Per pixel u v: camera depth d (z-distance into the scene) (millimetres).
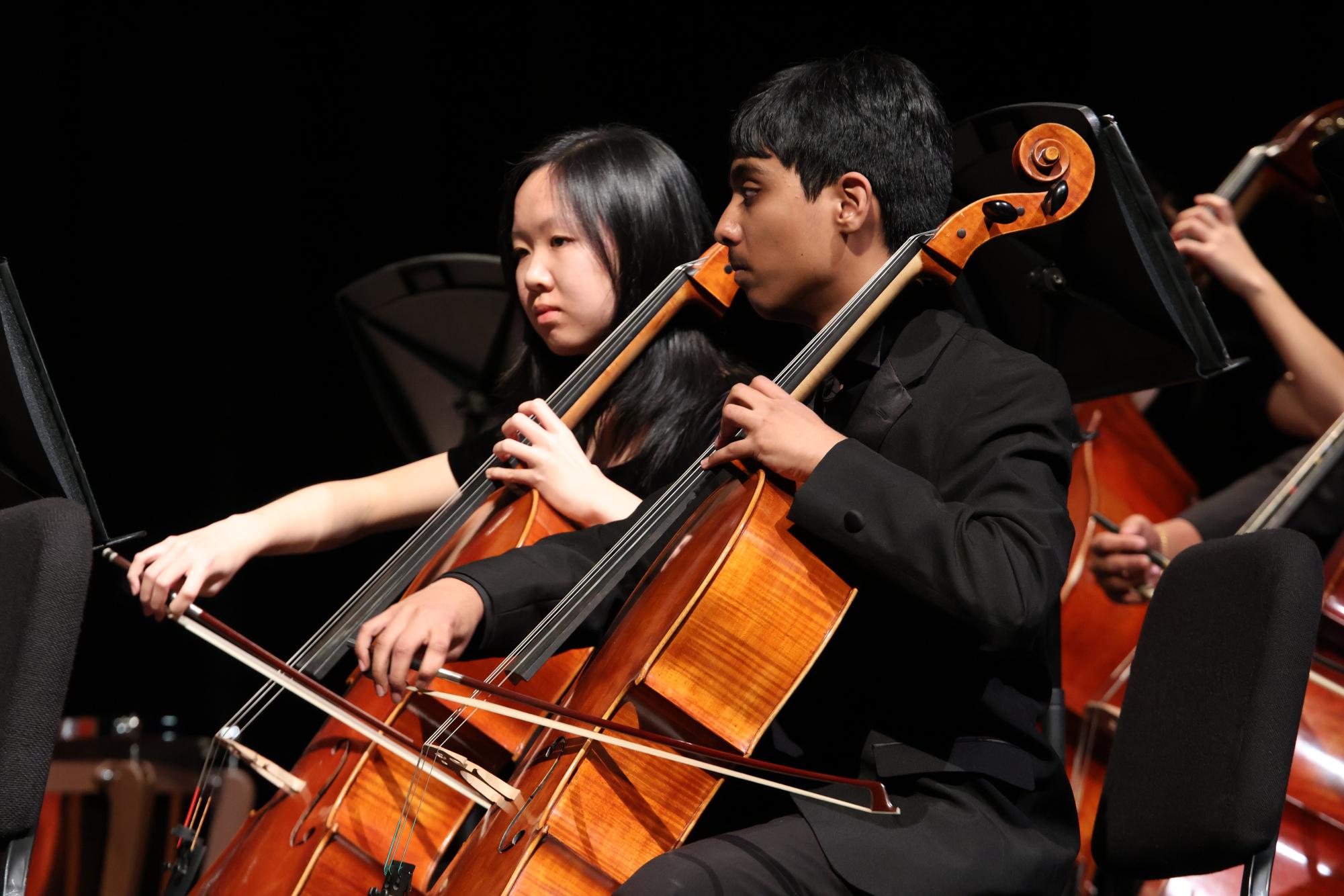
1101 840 4684
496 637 4672
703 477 4941
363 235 12328
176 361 12320
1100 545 7031
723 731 4168
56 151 12055
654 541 4844
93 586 11945
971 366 4504
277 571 12250
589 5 11914
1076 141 4746
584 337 6188
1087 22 10680
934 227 4891
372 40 12250
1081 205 5070
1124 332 5449
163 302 12273
